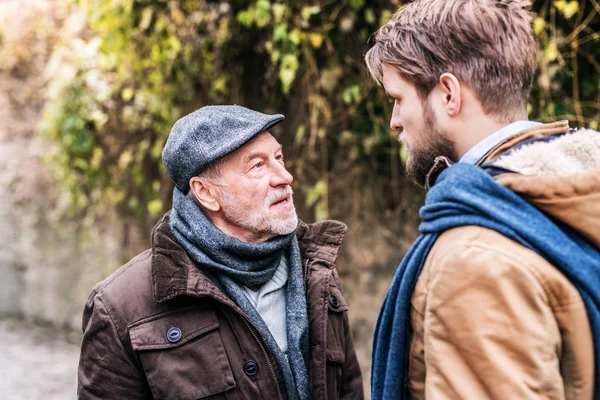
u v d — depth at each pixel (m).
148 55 3.39
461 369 0.84
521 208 0.86
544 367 0.81
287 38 2.70
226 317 1.31
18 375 3.94
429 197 0.95
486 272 0.83
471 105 0.94
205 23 3.21
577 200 0.84
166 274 1.29
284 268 1.45
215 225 1.41
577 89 2.49
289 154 3.08
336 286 1.48
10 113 4.64
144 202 3.92
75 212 4.43
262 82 3.12
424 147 1.00
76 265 4.51
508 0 0.96
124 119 3.73
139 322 1.29
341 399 1.51
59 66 3.89
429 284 0.91
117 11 3.20
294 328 1.35
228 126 1.33
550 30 2.46
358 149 2.90
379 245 2.94
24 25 4.46
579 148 0.91
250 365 1.29
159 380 1.25
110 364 1.29
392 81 1.02
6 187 4.77
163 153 1.40
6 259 4.92
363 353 3.04
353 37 2.77
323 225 1.50
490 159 0.93
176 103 3.39
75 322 4.62
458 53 0.93
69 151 3.87
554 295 0.83
